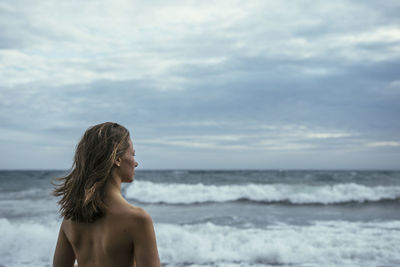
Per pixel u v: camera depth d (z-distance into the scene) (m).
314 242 7.58
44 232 8.47
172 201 16.53
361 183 22.48
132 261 1.35
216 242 7.50
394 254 6.82
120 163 1.41
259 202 16.36
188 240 7.57
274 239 7.70
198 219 11.14
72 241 1.43
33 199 15.84
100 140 1.39
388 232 8.82
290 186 18.75
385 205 15.52
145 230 1.30
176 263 6.49
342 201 16.50
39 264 6.49
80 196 1.35
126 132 1.47
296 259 6.60
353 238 7.96
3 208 12.92
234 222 10.55
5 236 8.05
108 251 1.31
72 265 1.55
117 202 1.35
